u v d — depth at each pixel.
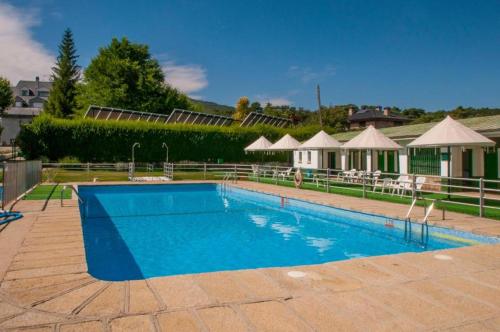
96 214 15.18
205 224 13.26
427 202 13.95
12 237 8.20
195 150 36.69
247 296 4.72
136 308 4.35
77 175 27.03
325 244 10.39
